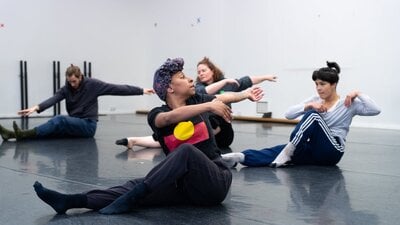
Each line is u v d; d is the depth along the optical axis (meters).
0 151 4.42
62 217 2.17
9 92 8.81
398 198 2.56
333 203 2.44
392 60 6.95
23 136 5.26
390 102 7.00
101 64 9.95
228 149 4.56
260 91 2.61
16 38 8.85
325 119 3.58
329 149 3.49
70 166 3.60
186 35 9.67
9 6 8.77
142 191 2.15
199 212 2.24
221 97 2.45
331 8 7.52
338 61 7.48
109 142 5.12
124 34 10.26
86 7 9.70
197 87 3.76
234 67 8.84
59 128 5.39
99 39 9.91
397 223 2.09
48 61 9.24
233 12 8.82
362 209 2.33
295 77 8.02
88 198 2.21
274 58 8.27
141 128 6.79
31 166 3.61
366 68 7.20
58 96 5.52
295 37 7.97
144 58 10.55
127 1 10.27
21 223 2.11
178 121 2.17
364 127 7.17
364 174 3.26
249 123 7.77
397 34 6.89
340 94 7.47
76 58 9.60
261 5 8.39
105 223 2.06
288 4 8.03
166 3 10.00
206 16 9.27
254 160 3.52
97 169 3.47
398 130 6.70
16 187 2.85
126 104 10.37
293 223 2.08
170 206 2.34
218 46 9.08
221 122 4.52
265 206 2.37
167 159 2.13
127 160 3.88
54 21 9.28
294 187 2.83
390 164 3.69
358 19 7.25
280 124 7.56
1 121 8.06
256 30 8.48
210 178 2.20
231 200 2.49
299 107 3.60
